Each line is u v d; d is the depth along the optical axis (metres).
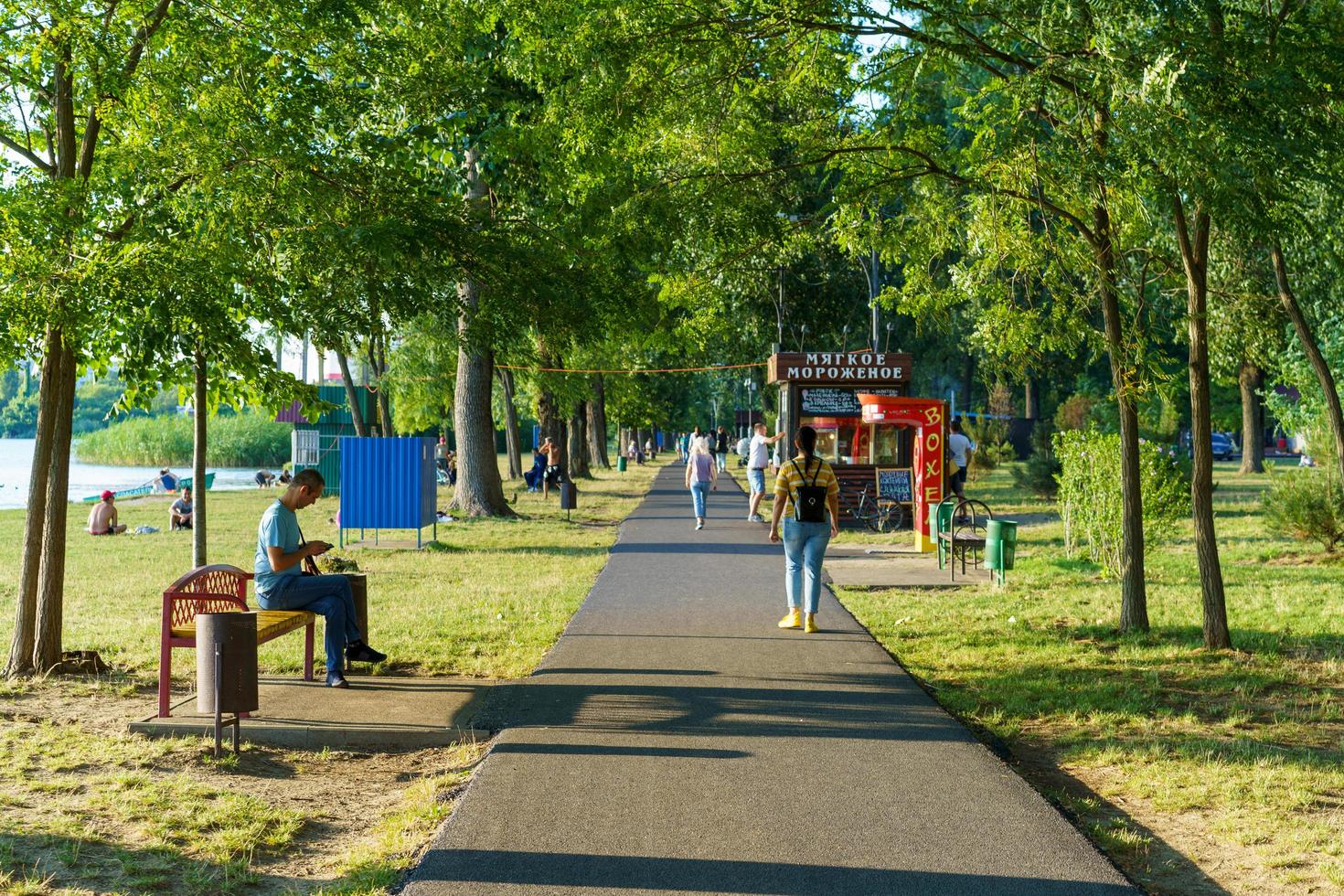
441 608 12.77
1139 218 11.26
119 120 9.05
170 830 5.45
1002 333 11.75
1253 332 15.73
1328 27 9.54
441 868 4.84
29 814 5.69
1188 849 5.43
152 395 9.82
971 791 5.95
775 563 17.31
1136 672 9.49
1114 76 7.83
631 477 51.44
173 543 21.88
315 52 9.88
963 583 14.98
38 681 8.78
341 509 20.02
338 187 9.53
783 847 5.10
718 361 43.94
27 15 8.95
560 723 7.38
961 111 10.83
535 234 10.30
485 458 27.64
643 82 9.51
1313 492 18.38
